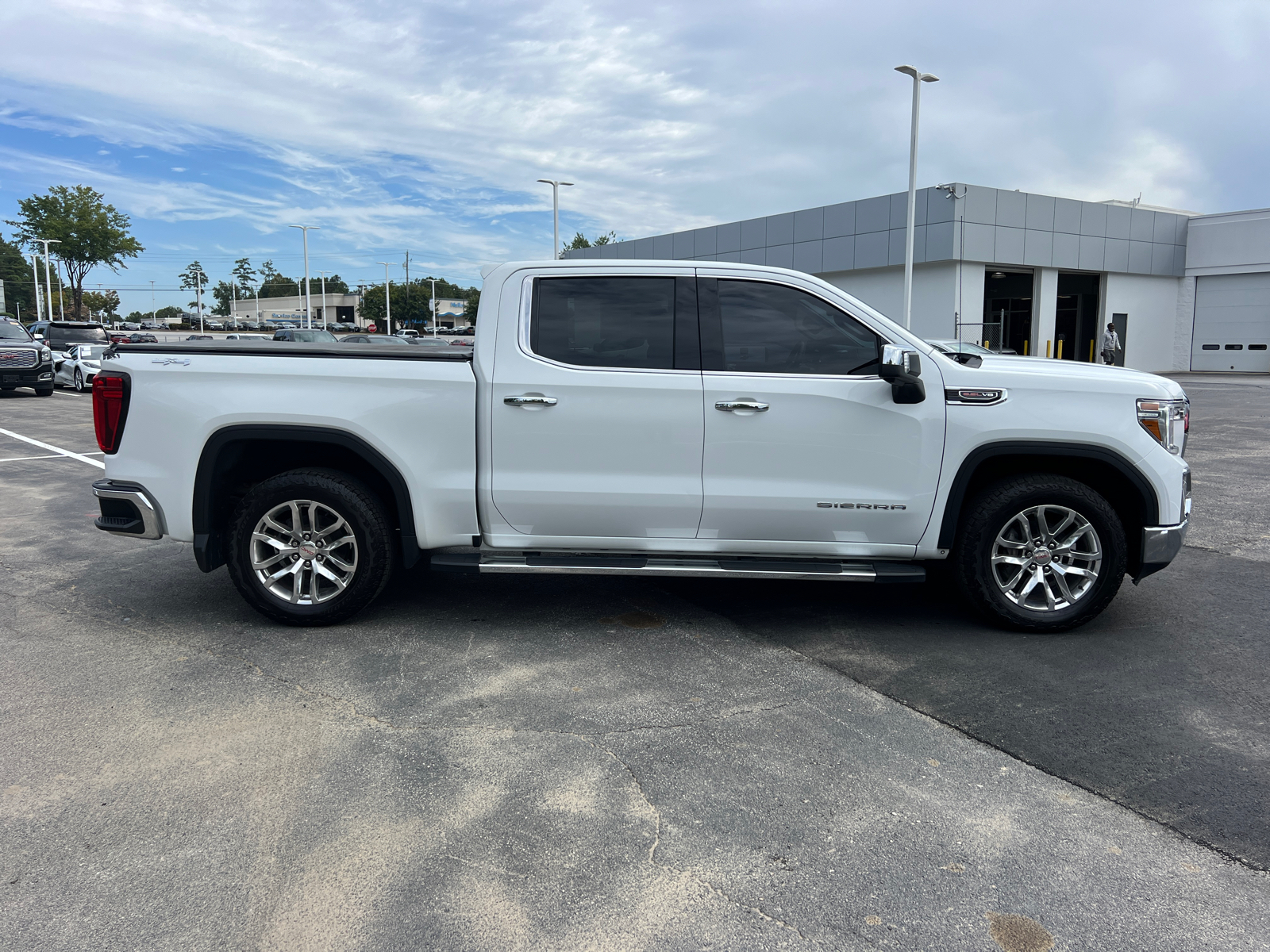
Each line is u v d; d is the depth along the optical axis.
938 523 4.44
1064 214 29.08
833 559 4.56
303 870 2.54
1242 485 9.16
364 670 4.04
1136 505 4.55
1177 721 3.59
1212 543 6.68
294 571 4.54
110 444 4.46
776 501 4.36
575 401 4.32
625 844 2.69
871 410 4.33
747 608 5.05
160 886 2.46
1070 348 32.31
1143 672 4.11
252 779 3.05
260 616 4.81
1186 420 4.60
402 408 4.36
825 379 4.34
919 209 27.45
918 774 3.14
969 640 4.53
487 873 2.54
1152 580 5.68
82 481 9.19
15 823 2.76
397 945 2.24
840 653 4.34
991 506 4.44
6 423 15.03
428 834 2.73
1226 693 3.87
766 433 4.33
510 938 2.27
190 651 4.27
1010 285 30.89
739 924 2.33
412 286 99.06
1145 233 31.69
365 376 4.35
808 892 2.47
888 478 4.39
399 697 3.74
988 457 4.42
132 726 3.44
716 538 4.48
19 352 20.19
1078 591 4.62
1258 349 31.88
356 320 127.69
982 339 27.80
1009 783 3.08
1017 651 4.37
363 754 3.23
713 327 4.39
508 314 4.39
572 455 4.36
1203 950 2.25
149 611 4.88
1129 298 32.22
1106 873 2.57
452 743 3.33
